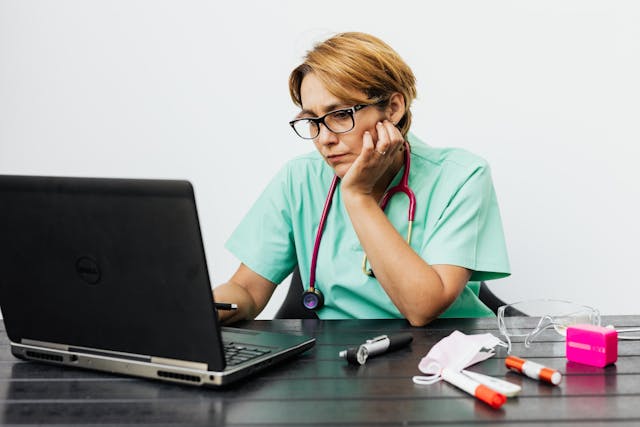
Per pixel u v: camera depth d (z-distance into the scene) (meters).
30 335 0.86
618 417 0.66
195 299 0.72
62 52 2.10
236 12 2.04
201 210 2.11
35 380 0.80
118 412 0.69
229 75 2.06
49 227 0.77
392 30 1.96
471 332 1.03
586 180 1.90
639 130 1.86
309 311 1.53
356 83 1.15
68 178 0.75
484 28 1.90
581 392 0.73
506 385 0.73
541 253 1.93
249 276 1.40
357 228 1.17
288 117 2.05
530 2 1.87
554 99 1.89
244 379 0.79
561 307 1.01
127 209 0.72
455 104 1.94
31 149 2.15
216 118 2.08
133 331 0.78
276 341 0.90
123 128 2.11
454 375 0.76
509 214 1.93
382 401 0.71
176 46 2.07
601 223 1.90
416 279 1.10
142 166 2.12
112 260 0.75
